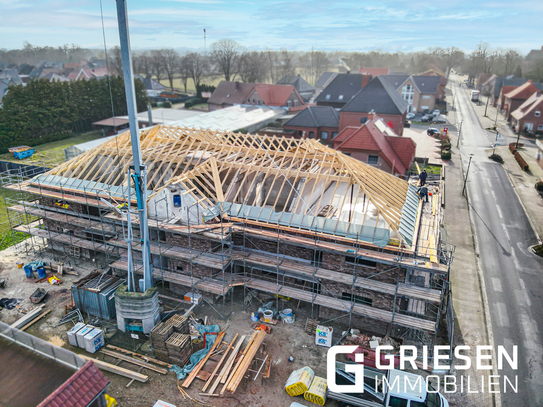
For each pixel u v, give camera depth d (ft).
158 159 91.45
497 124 250.98
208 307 79.92
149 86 389.39
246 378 61.16
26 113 206.49
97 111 246.68
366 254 67.41
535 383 62.80
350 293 74.13
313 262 76.18
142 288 72.84
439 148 193.57
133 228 86.94
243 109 241.14
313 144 95.76
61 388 42.96
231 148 93.56
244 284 76.79
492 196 138.51
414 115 273.95
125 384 61.36
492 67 489.67
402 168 144.56
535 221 120.16
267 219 75.87
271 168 82.99
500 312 79.71
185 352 64.85
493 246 105.50
